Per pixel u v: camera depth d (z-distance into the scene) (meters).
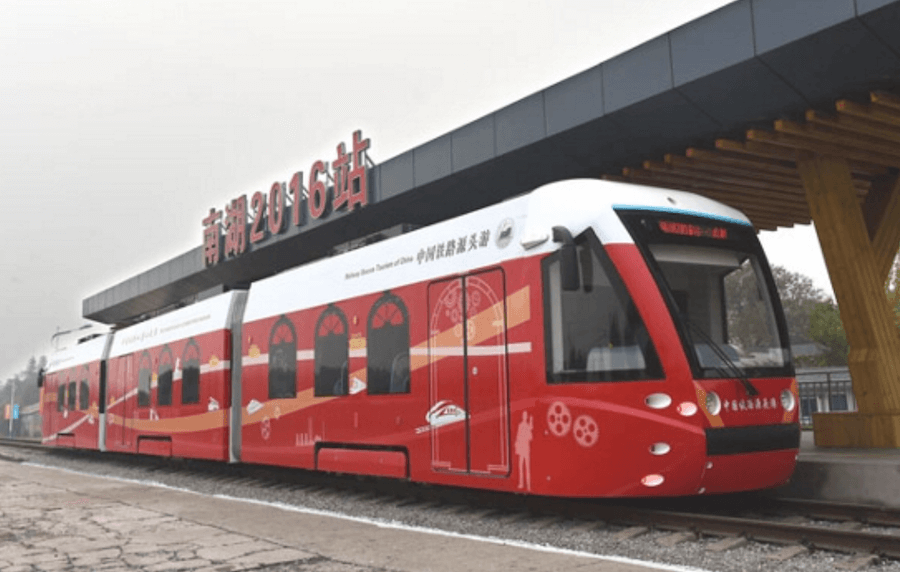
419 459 9.28
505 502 9.23
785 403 7.91
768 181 14.10
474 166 15.52
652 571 5.71
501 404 8.22
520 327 8.09
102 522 8.64
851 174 13.50
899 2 8.88
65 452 26.86
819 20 9.66
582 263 7.76
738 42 10.60
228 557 6.57
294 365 11.91
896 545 5.92
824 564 5.91
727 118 11.68
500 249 8.47
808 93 10.66
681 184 14.15
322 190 20.50
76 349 23.31
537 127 13.91
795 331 37.41
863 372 11.99
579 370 7.54
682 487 7.21
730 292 8.05
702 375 7.34
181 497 10.84
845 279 12.13
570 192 8.02
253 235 24.69
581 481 7.39
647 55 11.88
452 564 6.07
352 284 10.82
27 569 6.36
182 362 15.70
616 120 12.65
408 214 19.03
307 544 7.06
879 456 9.55
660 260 7.68
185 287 33.84
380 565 6.12
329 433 10.93
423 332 9.39
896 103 10.38
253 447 12.84
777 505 8.45
